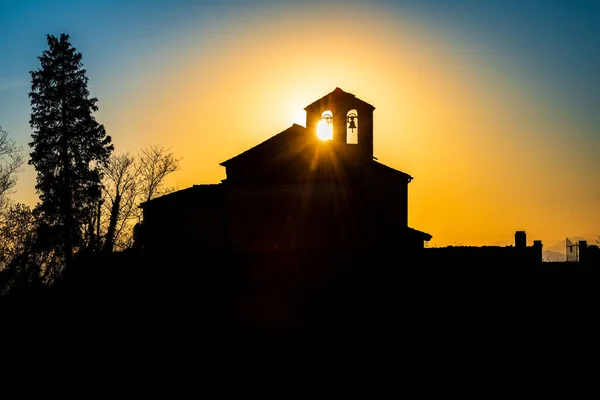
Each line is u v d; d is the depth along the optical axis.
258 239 39.09
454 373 21.69
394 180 44.75
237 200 39.53
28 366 23.41
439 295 29.97
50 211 54.72
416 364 22.73
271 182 39.72
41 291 29.97
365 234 41.16
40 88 58.50
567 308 29.53
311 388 20.86
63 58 58.91
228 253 32.03
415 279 31.03
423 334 26.09
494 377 21.17
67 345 25.14
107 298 28.53
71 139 57.94
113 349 24.81
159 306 27.78
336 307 28.38
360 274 30.73
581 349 23.77
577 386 20.00
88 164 57.94
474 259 33.56
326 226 39.59
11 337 25.81
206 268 30.58
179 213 41.50
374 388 20.62
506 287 31.86
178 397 20.58
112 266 31.31
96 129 58.66
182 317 27.14
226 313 27.58
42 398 20.98
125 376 22.50
